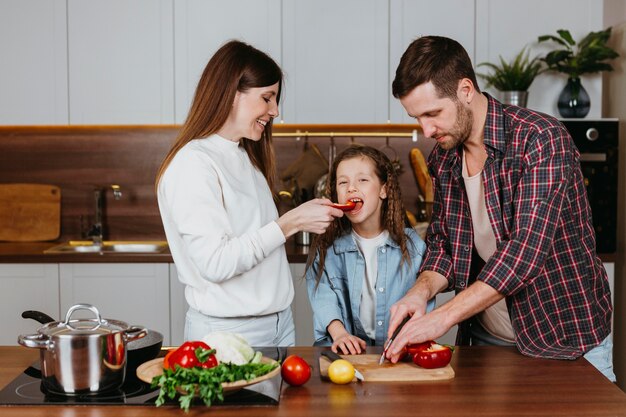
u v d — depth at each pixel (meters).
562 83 3.78
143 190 4.20
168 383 1.42
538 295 1.91
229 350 1.57
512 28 3.75
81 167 4.18
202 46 3.77
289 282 2.17
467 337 2.33
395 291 2.21
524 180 1.81
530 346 1.89
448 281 2.08
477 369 1.73
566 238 1.90
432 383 1.62
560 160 1.79
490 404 1.49
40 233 4.16
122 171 4.19
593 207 3.56
